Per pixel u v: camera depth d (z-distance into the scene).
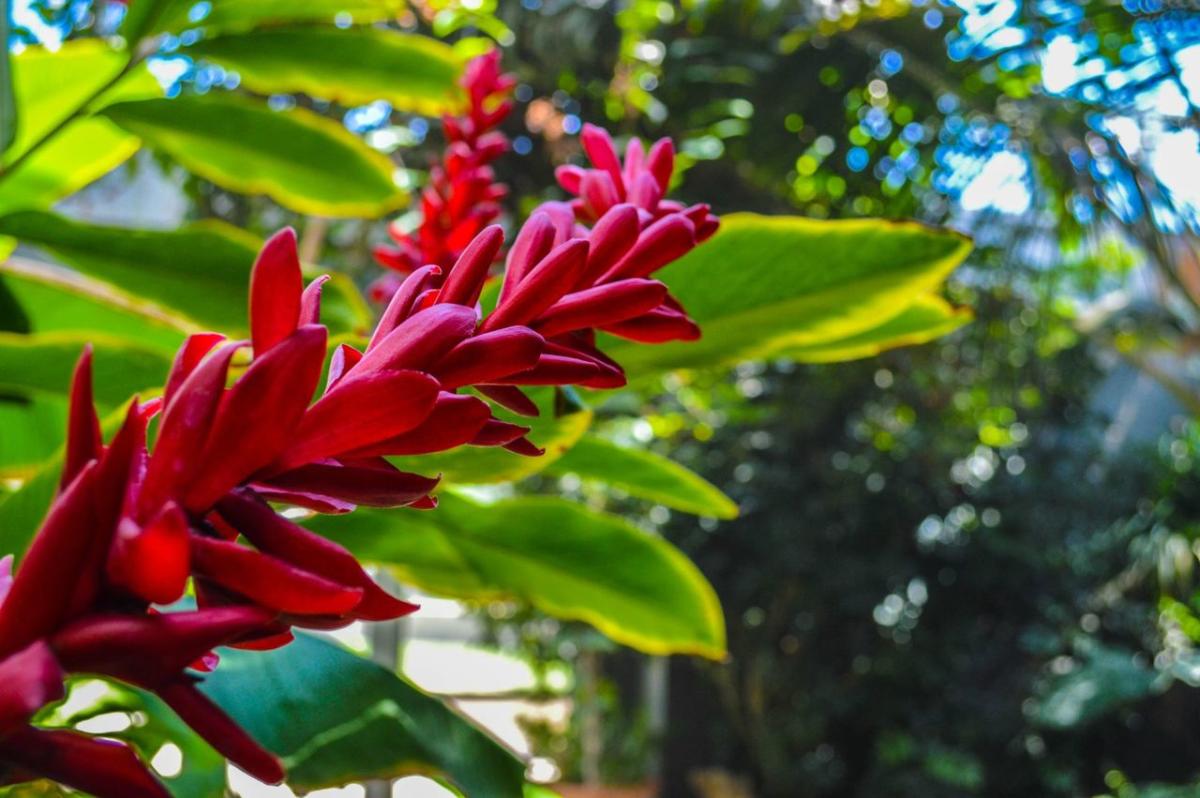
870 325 0.85
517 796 0.64
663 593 1.10
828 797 7.99
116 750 0.27
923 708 7.96
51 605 0.27
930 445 7.31
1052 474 8.06
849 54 5.55
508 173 5.58
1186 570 7.82
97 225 1.01
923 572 7.95
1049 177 4.45
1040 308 5.82
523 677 10.34
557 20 5.12
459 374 0.31
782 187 6.06
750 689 7.96
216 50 1.24
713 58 5.65
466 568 1.08
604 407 3.76
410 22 4.64
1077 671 7.79
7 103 0.95
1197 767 7.88
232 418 0.28
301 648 0.64
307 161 1.33
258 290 0.29
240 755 0.27
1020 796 7.80
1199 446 8.41
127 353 0.85
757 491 7.26
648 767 8.05
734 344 0.85
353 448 0.30
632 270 0.38
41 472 0.61
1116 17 3.35
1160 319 6.68
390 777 0.60
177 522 0.26
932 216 5.68
